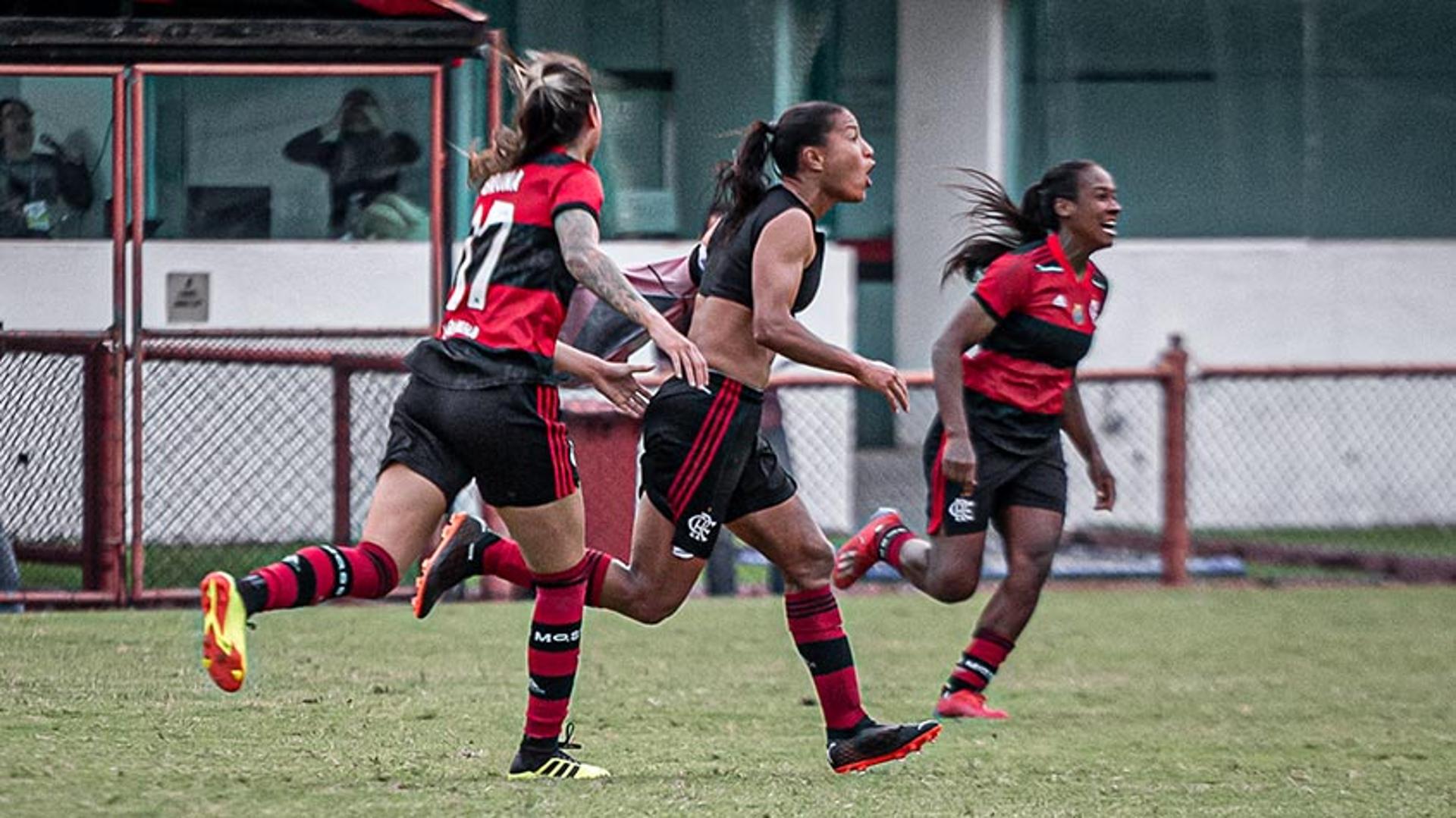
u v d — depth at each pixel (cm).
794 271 1983
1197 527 5622
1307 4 5691
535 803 1839
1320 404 5662
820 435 5016
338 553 1833
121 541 3397
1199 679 3134
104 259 3425
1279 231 5722
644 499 2039
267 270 3778
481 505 3853
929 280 5741
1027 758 2311
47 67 3278
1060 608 4100
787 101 5125
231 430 3912
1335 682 3117
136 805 1745
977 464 2627
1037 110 5600
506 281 1866
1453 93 5753
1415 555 4897
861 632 3638
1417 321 5759
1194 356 5656
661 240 4947
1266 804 2020
